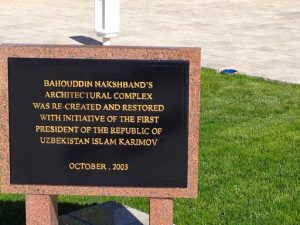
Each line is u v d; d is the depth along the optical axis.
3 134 6.04
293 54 15.55
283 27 19.20
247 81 12.77
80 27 18.80
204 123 10.20
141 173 6.02
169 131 5.96
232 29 18.80
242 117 10.52
